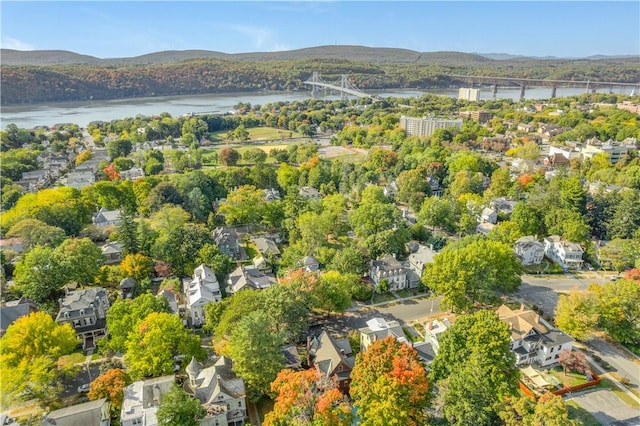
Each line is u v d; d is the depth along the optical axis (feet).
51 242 381.40
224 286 349.00
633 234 412.16
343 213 516.32
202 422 202.80
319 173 646.74
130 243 376.27
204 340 285.84
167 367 234.17
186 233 379.35
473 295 307.37
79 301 290.76
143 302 271.69
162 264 355.15
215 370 223.10
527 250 392.88
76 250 339.57
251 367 222.69
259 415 221.25
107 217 485.97
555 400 187.21
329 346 250.37
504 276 315.58
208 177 585.22
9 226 417.90
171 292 314.96
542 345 259.19
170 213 440.86
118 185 535.19
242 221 481.87
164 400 196.85
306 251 386.93
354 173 647.15
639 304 277.44
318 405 182.91
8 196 548.72
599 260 392.88
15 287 323.16
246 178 631.15
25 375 221.66
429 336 276.62
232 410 212.84
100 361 263.08
